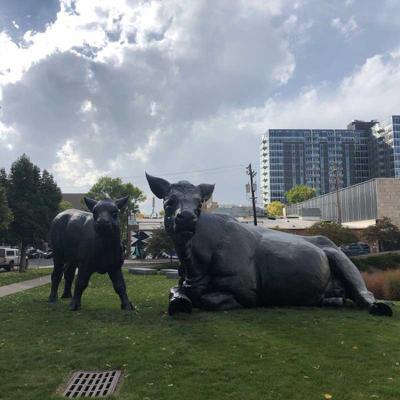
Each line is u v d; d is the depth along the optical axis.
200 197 7.27
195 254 7.59
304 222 60.72
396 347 5.76
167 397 4.30
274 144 128.88
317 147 128.12
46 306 9.62
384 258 27.19
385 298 15.39
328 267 8.34
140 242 26.17
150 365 5.11
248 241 7.97
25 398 4.38
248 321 6.94
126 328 6.81
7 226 27.38
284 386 4.53
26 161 30.59
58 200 31.38
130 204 57.44
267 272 7.84
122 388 4.55
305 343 5.85
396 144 111.94
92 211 8.66
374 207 55.44
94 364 5.23
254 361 5.18
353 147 127.75
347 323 6.89
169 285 15.23
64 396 4.43
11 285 17.00
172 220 7.22
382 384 4.59
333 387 4.52
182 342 5.91
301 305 8.07
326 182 127.56
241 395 4.34
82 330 6.82
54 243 10.02
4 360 5.45
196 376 4.78
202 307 7.72
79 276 8.97
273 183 128.00
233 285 7.64
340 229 44.94
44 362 5.34
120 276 9.02
